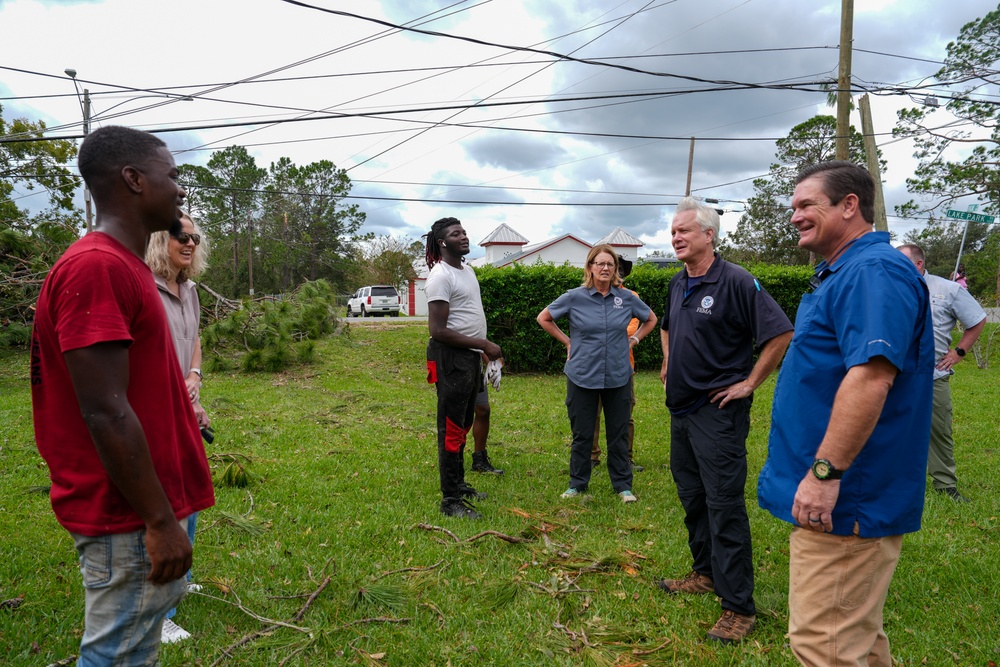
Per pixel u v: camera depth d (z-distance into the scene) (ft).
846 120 37.04
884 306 5.75
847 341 5.96
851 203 6.59
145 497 4.89
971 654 8.87
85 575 5.25
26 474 15.92
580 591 10.53
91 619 5.31
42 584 10.12
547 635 9.20
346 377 34.09
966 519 14.07
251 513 13.62
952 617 9.84
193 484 5.81
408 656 8.58
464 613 9.70
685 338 9.84
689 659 8.66
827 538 6.16
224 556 11.35
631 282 39.81
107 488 5.03
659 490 16.21
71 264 4.78
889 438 6.02
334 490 15.49
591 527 13.56
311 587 10.37
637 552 12.14
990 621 9.71
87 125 52.16
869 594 6.19
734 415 9.56
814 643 6.29
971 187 68.39
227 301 39.83
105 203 5.24
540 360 38.58
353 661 8.45
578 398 15.30
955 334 50.90
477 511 14.10
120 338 4.73
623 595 10.45
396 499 14.97
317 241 175.83
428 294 13.55
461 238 13.98
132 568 5.18
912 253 16.16
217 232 165.37
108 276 4.80
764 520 14.01
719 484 9.43
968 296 15.46
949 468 15.79
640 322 16.70
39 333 4.97
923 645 9.05
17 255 38.09
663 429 23.32
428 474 17.16
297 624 9.26
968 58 59.21
